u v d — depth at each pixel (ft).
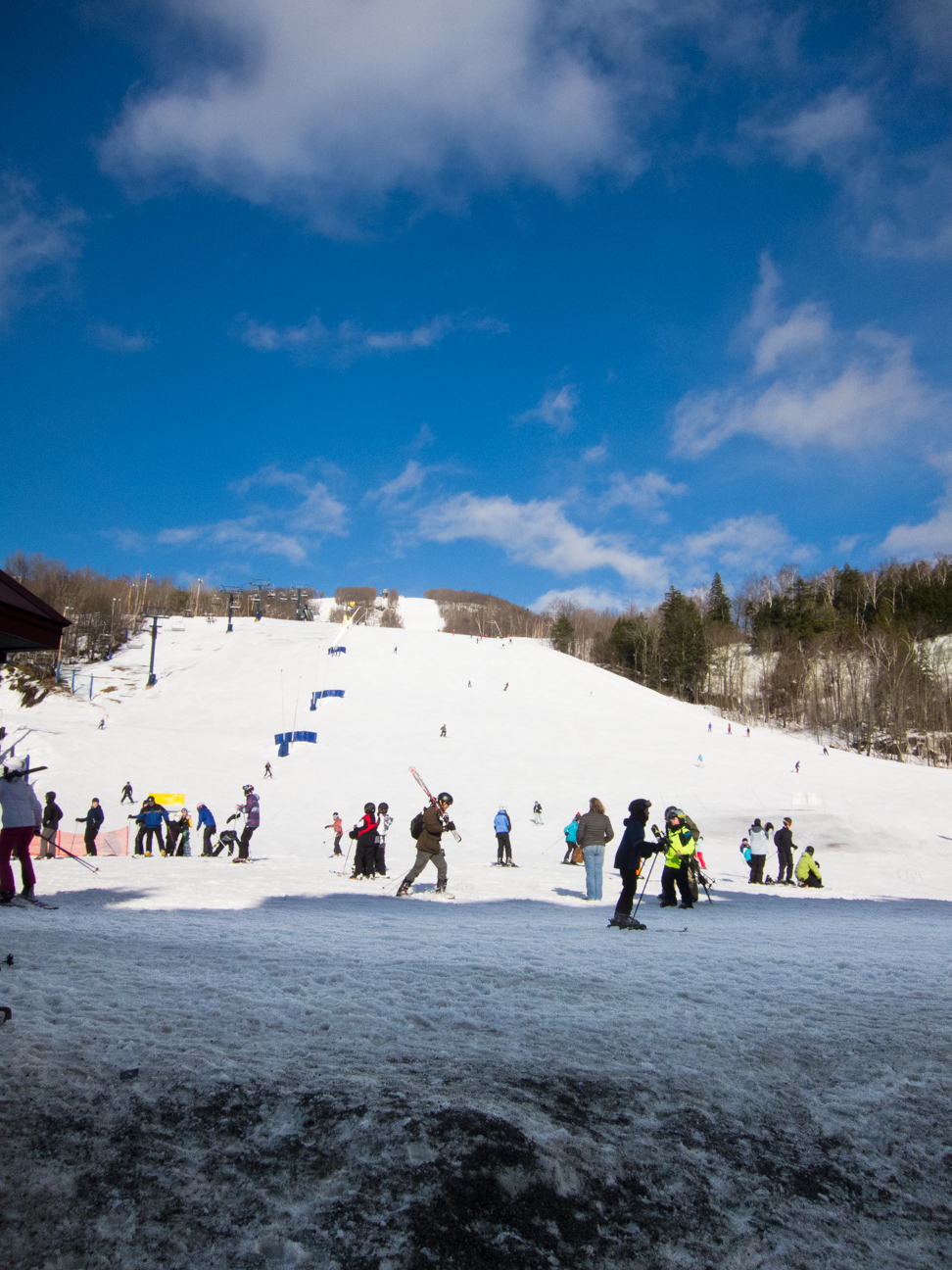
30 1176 7.48
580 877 65.87
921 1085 11.03
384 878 58.44
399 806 133.59
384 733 187.93
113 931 21.88
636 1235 7.53
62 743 147.64
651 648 378.94
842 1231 7.78
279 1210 7.36
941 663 318.45
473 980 16.26
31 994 13.37
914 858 101.91
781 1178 8.63
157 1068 10.07
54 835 65.57
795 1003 15.10
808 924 33.63
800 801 130.72
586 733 199.41
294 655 261.24
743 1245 7.49
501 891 48.96
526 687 247.50
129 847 90.53
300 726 191.31
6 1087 9.19
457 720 203.00
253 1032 11.88
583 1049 11.94
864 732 279.69
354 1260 6.77
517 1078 10.55
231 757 162.61
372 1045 11.59
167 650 269.44
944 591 362.74
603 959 19.77
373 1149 8.36
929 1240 7.66
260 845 103.91
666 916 36.73
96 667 242.17
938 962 20.47
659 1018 13.75
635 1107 9.95
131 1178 7.64
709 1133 9.45
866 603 383.86
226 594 395.96
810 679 314.96
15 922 23.17
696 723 225.15
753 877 71.61
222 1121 8.81
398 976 16.34
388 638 295.28
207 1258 6.65
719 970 18.57
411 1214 7.42
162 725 190.90
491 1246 7.15
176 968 16.37
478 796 142.10
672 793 144.05
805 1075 11.26
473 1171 8.12
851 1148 9.28
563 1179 8.21
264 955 18.28
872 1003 15.26
